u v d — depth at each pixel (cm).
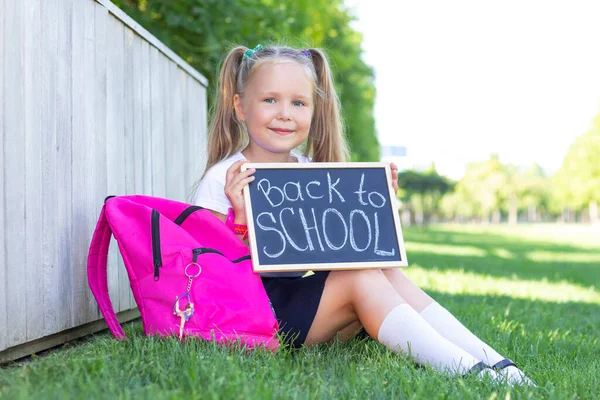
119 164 371
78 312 316
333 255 289
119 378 219
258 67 325
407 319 271
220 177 318
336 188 305
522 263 1305
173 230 279
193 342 256
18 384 209
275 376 233
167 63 467
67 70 305
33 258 274
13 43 257
